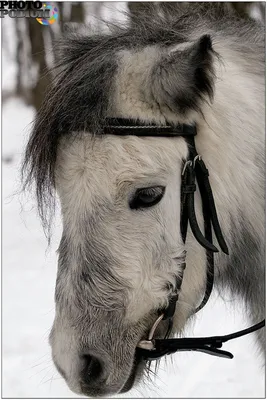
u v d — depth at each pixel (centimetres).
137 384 330
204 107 318
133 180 293
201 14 403
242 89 346
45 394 583
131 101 302
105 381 306
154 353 327
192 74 293
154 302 310
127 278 299
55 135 301
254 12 605
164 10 392
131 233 298
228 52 356
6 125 1468
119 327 305
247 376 611
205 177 318
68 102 300
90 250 296
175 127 307
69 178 297
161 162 299
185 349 336
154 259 305
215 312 752
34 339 689
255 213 348
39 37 1109
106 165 293
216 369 629
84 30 359
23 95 1633
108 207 294
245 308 412
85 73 303
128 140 296
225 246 324
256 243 357
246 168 338
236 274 372
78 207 295
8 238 1043
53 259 957
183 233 315
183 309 335
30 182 319
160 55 303
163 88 298
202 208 325
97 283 298
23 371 626
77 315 301
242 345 684
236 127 335
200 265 334
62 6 1006
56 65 336
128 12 376
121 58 306
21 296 812
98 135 296
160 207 303
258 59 366
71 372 303
